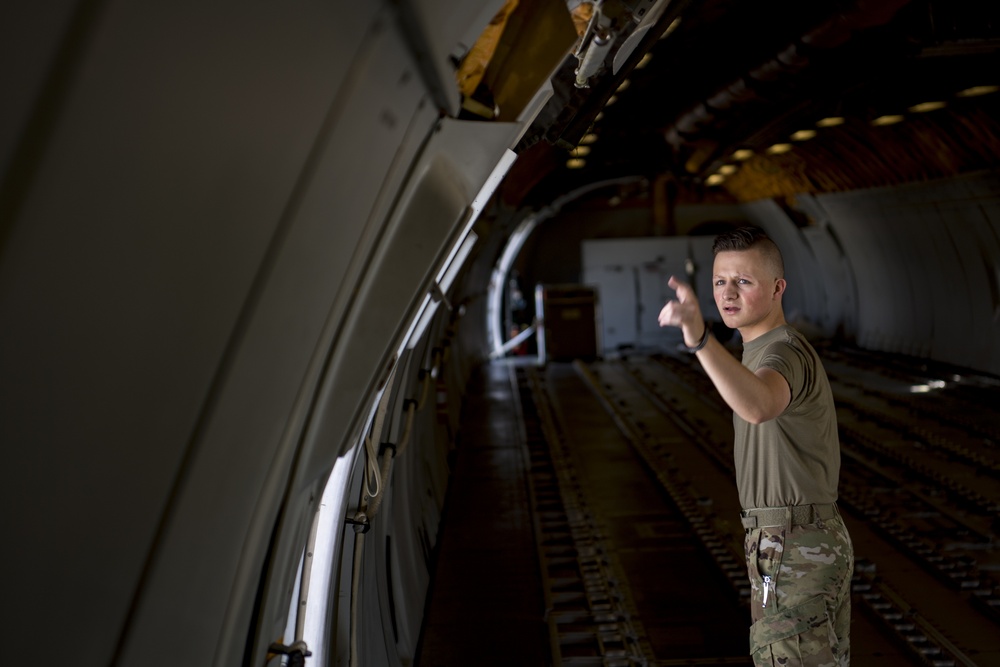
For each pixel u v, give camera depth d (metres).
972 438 10.80
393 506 5.17
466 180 2.15
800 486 3.05
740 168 20.80
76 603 1.08
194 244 1.11
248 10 1.02
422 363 6.19
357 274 1.78
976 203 13.53
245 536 1.63
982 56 9.00
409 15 1.36
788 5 8.46
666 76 11.55
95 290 0.95
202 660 1.58
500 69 2.02
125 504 1.13
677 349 21.97
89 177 0.89
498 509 8.91
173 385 1.17
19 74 0.77
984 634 5.58
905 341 18.08
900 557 7.10
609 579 6.74
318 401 1.86
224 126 1.08
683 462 10.66
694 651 5.44
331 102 1.34
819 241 21.11
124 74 0.88
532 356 23.38
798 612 3.01
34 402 0.90
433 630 5.81
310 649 2.70
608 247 23.84
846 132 15.11
